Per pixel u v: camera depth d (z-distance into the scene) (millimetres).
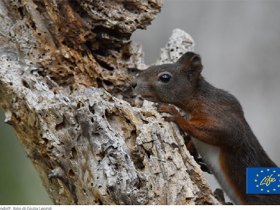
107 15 10062
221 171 10281
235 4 17109
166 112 9445
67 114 7969
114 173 7301
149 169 7672
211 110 9898
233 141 9812
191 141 10703
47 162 8531
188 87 10047
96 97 8188
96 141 7660
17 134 8883
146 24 10656
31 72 9289
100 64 10602
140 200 7262
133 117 8375
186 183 7859
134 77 10656
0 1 9727
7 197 14664
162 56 12000
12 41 9500
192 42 12273
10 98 8492
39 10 9703
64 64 9750
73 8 9914
